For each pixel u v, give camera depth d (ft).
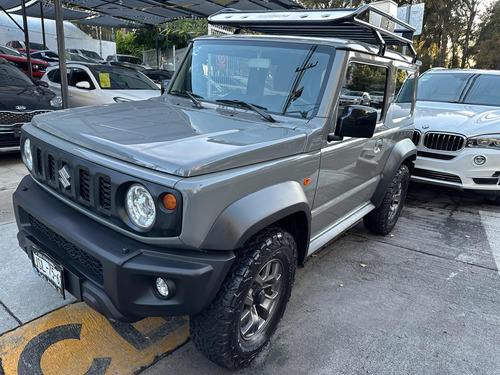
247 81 9.32
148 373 7.25
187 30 80.89
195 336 6.74
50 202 7.27
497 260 12.98
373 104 10.79
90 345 7.84
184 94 10.21
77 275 6.38
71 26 81.56
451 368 7.92
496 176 16.97
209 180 5.68
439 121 18.13
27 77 23.29
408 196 19.99
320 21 9.20
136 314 6.04
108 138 6.52
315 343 8.39
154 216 5.65
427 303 10.23
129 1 38.01
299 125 8.16
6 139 18.62
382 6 18.83
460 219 16.84
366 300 10.19
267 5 33.32
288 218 7.96
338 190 9.76
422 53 128.57
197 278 5.74
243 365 7.33
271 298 7.73
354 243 13.78
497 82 21.13
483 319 9.68
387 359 8.05
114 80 27.22
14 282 9.65
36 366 7.22
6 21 70.69
